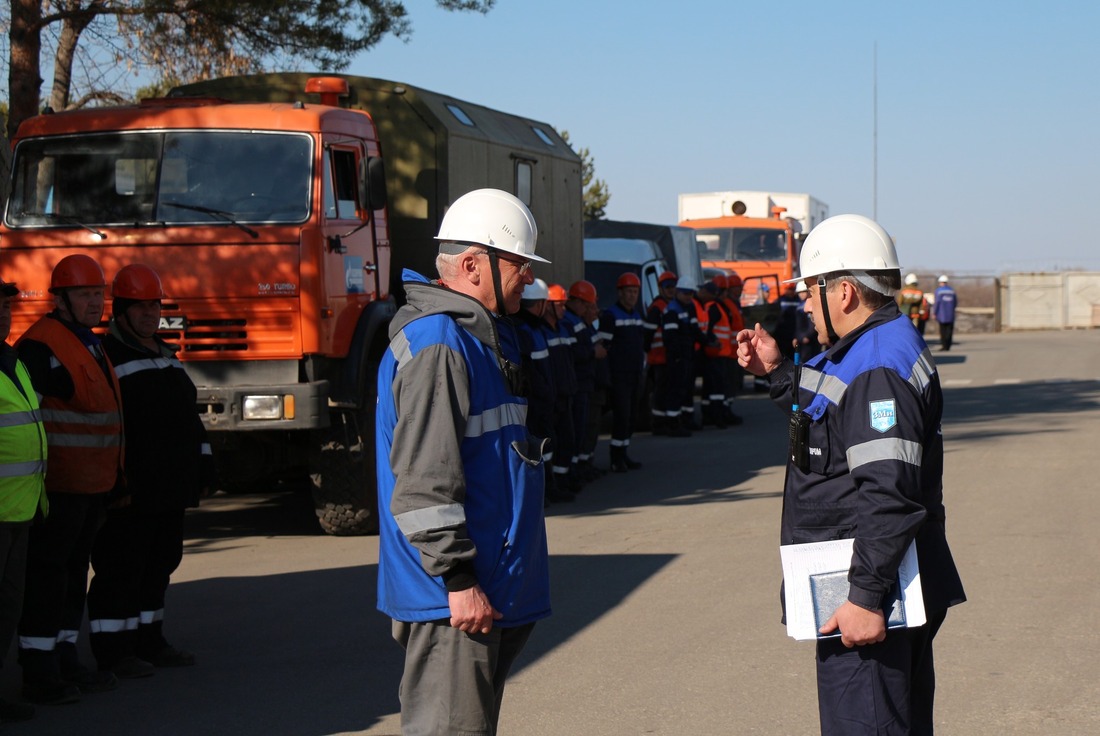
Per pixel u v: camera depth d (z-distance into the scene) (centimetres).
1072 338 4181
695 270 2334
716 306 1805
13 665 687
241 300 941
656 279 1906
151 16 1394
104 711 591
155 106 1009
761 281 2650
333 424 1002
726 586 829
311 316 940
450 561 361
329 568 911
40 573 602
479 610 365
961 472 1314
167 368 662
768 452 1545
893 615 363
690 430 1792
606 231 2211
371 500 1023
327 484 1012
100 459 613
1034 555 902
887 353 370
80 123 986
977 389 2295
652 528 1047
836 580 368
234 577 888
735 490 1253
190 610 790
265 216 957
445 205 1216
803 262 401
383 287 1074
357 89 1224
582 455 1309
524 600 383
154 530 654
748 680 624
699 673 638
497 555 378
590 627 731
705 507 1153
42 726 570
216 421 932
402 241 1222
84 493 606
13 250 964
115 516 646
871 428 362
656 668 647
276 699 607
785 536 385
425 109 1212
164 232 950
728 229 2794
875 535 357
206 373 944
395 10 1484
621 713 577
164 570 665
